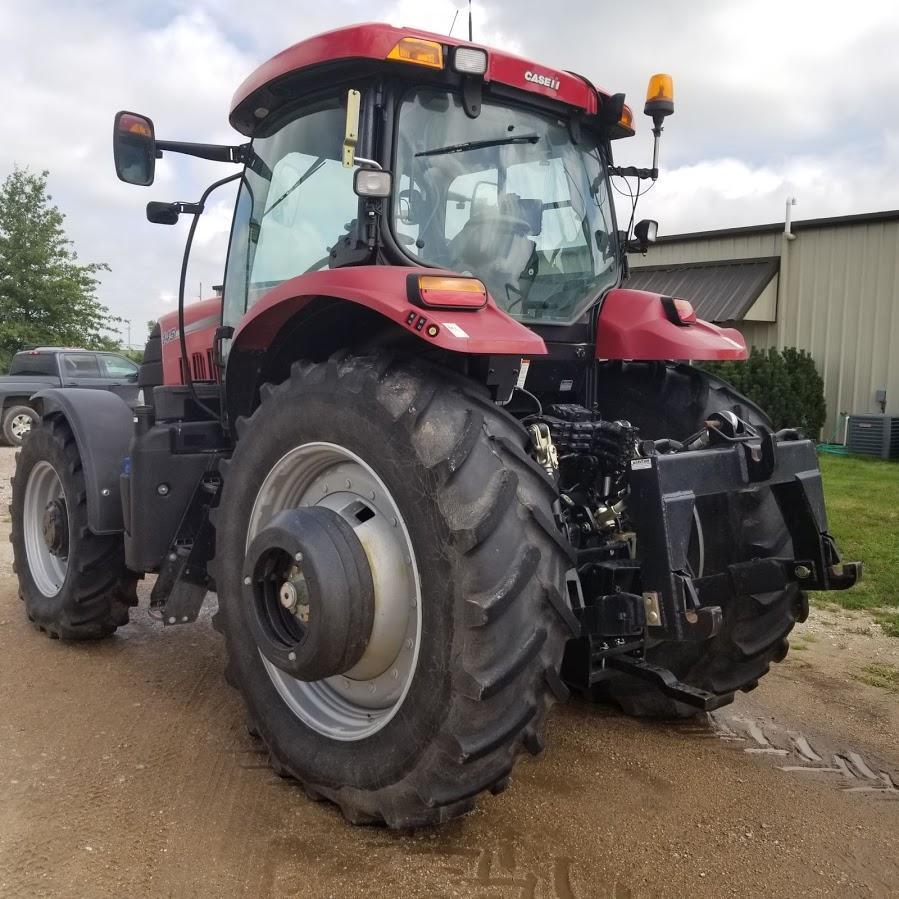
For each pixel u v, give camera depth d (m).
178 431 3.55
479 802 2.75
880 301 13.26
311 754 2.64
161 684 3.76
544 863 2.41
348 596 2.43
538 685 2.27
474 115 2.96
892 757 3.21
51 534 4.22
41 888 2.24
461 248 2.98
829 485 9.70
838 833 2.63
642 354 3.28
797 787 2.94
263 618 2.68
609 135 3.56
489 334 2.30
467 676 2.17
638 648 2.97
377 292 2.40
